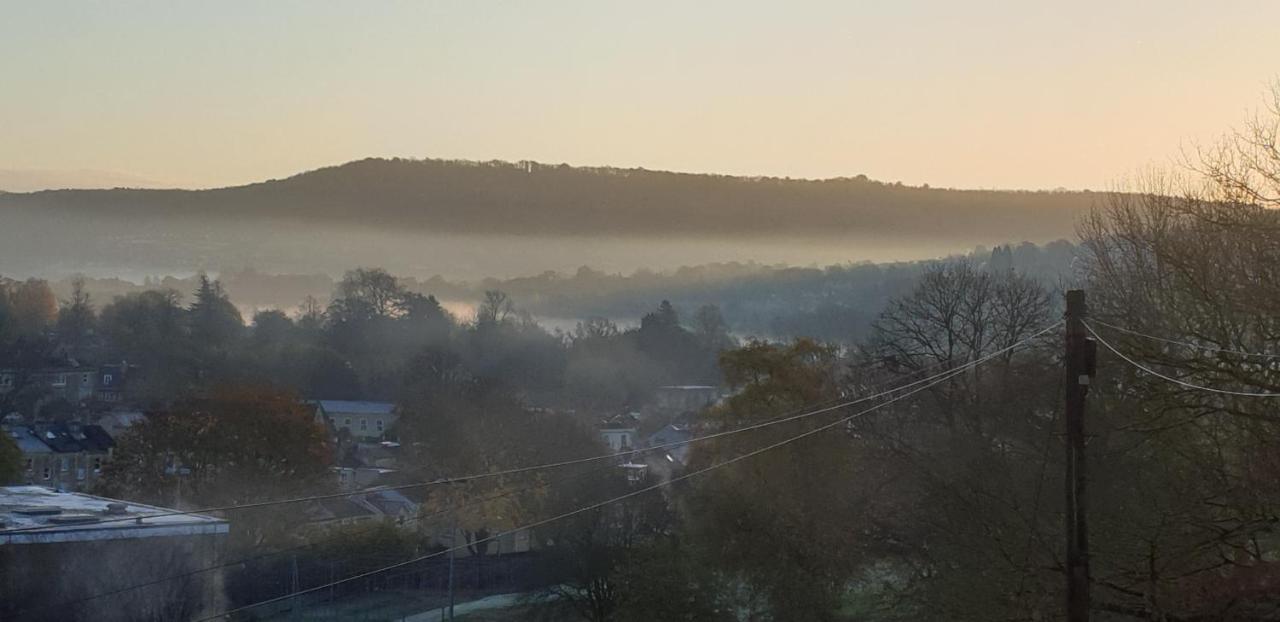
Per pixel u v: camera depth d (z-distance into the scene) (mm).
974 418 38875
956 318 48219
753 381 48594
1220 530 25938
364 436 111312
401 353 131250
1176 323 30312
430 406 77250
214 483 63406
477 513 61000
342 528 50656
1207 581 26719
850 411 45781
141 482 62438
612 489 53281
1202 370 26312
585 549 51094
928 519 33812
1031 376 38469
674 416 116250
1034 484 31500
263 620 42000
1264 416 25422
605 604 50250
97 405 109688
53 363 115875
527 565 54844
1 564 25641
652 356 137625
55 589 26266
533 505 57531
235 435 65750
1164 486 27406
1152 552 25609
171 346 122500
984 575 29547
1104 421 29344
